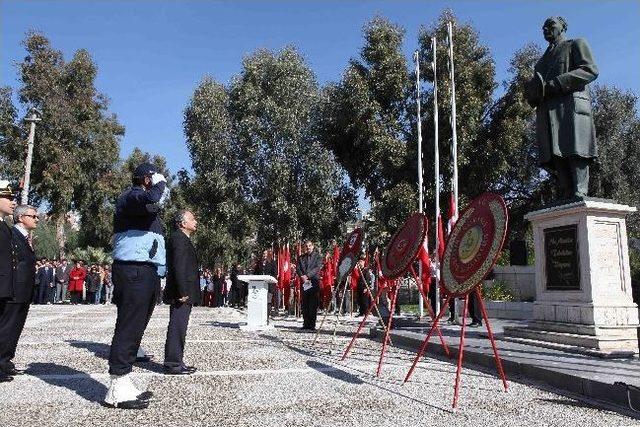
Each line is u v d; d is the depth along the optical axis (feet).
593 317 24.81
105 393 17.80
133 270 16.57
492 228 17.37
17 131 112.06
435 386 19.11
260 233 101.09
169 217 136.56
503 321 46.96
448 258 19.45
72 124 113.29
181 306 21.74
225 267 117.60
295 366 23.35
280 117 94.02
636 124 92.22
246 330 40.57
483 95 91.09
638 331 20.61
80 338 33.01
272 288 65.92
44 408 15.80
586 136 28.02
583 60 28.32
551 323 27.04
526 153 98.48
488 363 23.11
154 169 17.43
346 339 34.78
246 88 96.68
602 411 15.74
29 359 24.66
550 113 28.89
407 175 89.15
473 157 89.20
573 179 28.14
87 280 88.89
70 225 157.69
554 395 17.76
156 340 32.50
